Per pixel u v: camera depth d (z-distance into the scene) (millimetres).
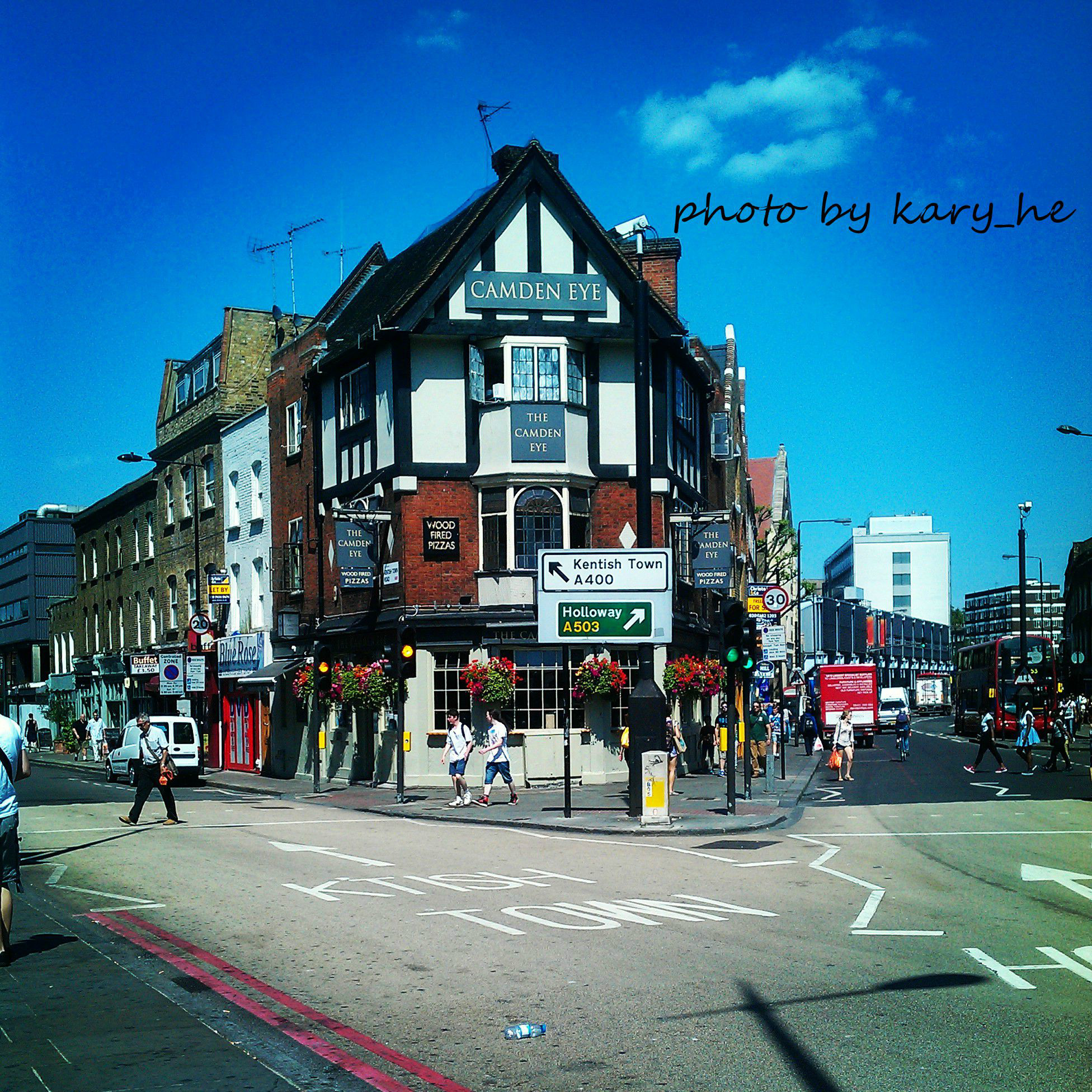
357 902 12062
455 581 28484
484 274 28391
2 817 8781
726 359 52062
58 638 66125
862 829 19016
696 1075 6375
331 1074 6246
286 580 36031
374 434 29953
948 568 133250
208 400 43219
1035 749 49656
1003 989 8141
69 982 8305
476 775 28172
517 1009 7781
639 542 20953
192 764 34312
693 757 34312
